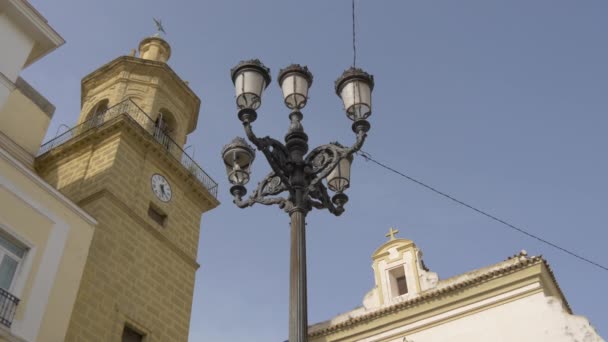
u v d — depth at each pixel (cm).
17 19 1983
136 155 2527
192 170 2797
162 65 3034
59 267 1766
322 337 2280
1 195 1658
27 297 1634
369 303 2283
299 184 948
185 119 3089
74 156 2566
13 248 1673
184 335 2370
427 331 2086
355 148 952
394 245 2375
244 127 940
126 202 2347
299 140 998
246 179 1034
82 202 2277
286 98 1045
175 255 2491
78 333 1900
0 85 1859
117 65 3027
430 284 2194
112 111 2720
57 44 2084
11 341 1541
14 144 2203
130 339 2133
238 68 1003
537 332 1895
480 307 2039
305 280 849
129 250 2247
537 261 2019
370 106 982
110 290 2089
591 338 1816
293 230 899
